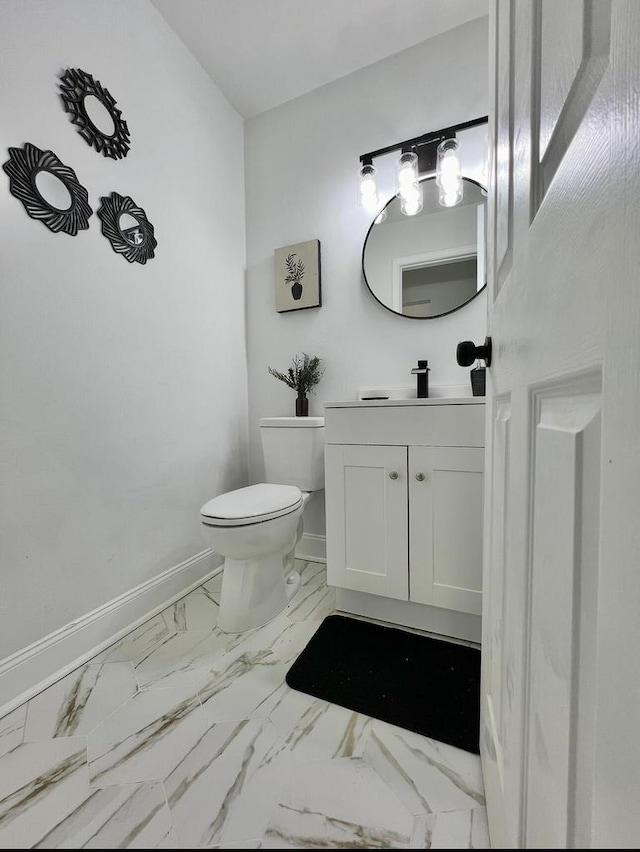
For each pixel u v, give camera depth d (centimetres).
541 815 33
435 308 162
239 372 196
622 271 24
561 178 34
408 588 122
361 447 127
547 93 38
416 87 162
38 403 105
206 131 174
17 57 100
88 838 65
